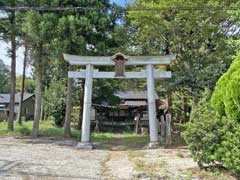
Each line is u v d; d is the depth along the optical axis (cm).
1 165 969
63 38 1659
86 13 1716
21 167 948
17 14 1811
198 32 1667
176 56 1691
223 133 864
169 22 1617
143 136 2303
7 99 4703
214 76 1556
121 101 3291
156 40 1803
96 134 2416
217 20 1645
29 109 4444
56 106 2984
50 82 3275
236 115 850
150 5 1598
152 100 1555
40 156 1180
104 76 1574
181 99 1906
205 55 1706
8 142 1596
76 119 3012
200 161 901
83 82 2628
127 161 1105
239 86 826
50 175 854
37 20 1617
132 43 1841
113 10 1739
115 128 3148
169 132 1653
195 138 892
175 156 1199
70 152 1338
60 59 1852
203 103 959
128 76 1568
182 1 1541
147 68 1572
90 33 1709
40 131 2147
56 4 1688
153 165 1000
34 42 1809
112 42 1814
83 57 1564
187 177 830
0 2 1767
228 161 796
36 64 1928
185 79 1609
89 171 923
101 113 3256
